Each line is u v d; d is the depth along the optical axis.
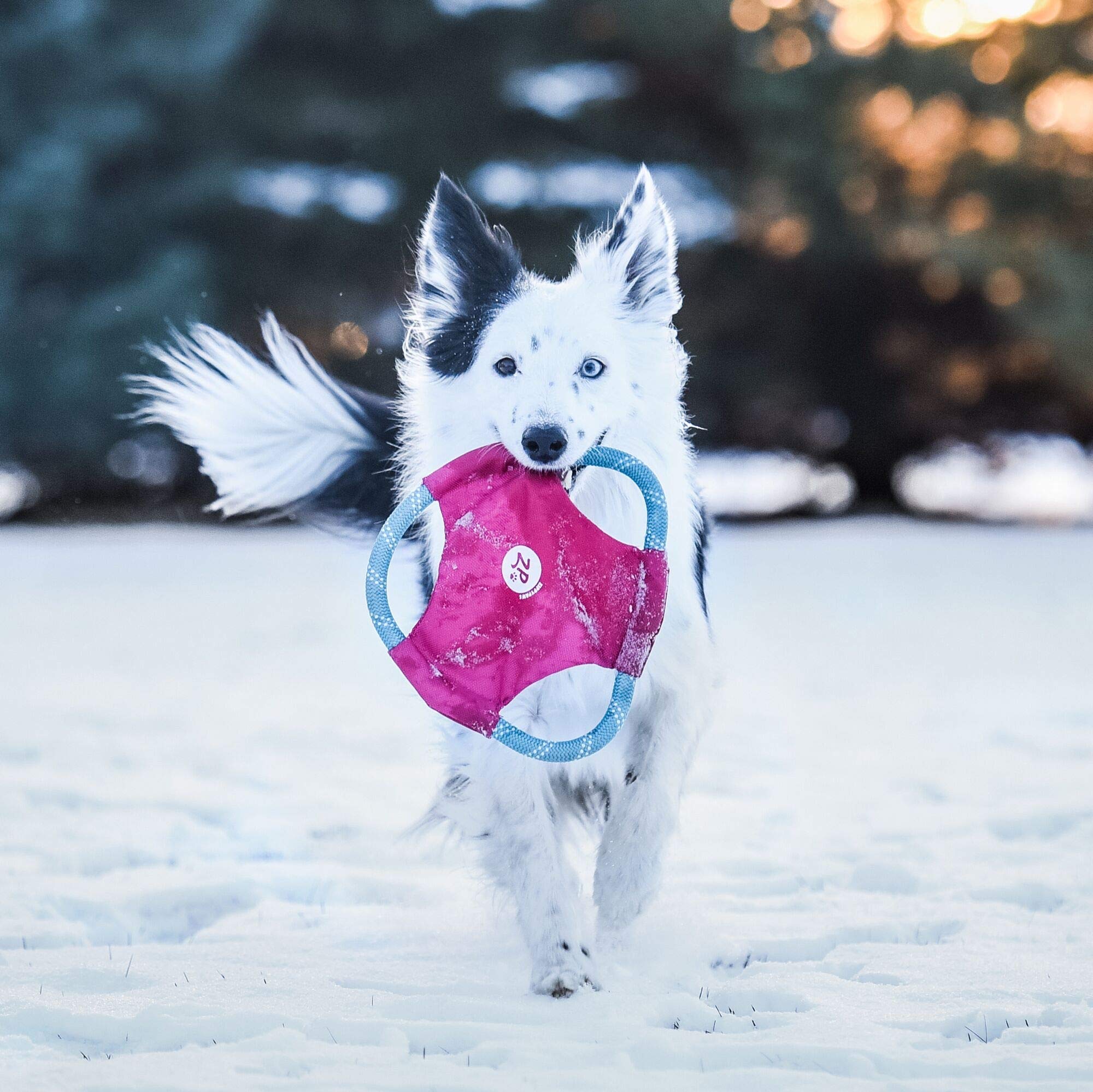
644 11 37.69
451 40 39.09
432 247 5.50
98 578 22.36
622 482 5.37
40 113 35.94
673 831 5.09
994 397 40.50
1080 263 36.03
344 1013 4.16
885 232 37.00
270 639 15.14
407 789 7.86
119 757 8.70
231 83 38.19
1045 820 6.78
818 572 23.17
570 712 5.16
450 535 4.95
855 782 7.99
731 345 39.94
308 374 6.69
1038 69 37.22
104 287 35.41
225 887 5.77
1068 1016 4.06
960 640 14.95
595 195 37.22
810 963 4.74
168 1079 3.53
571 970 4.50
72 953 4.88
